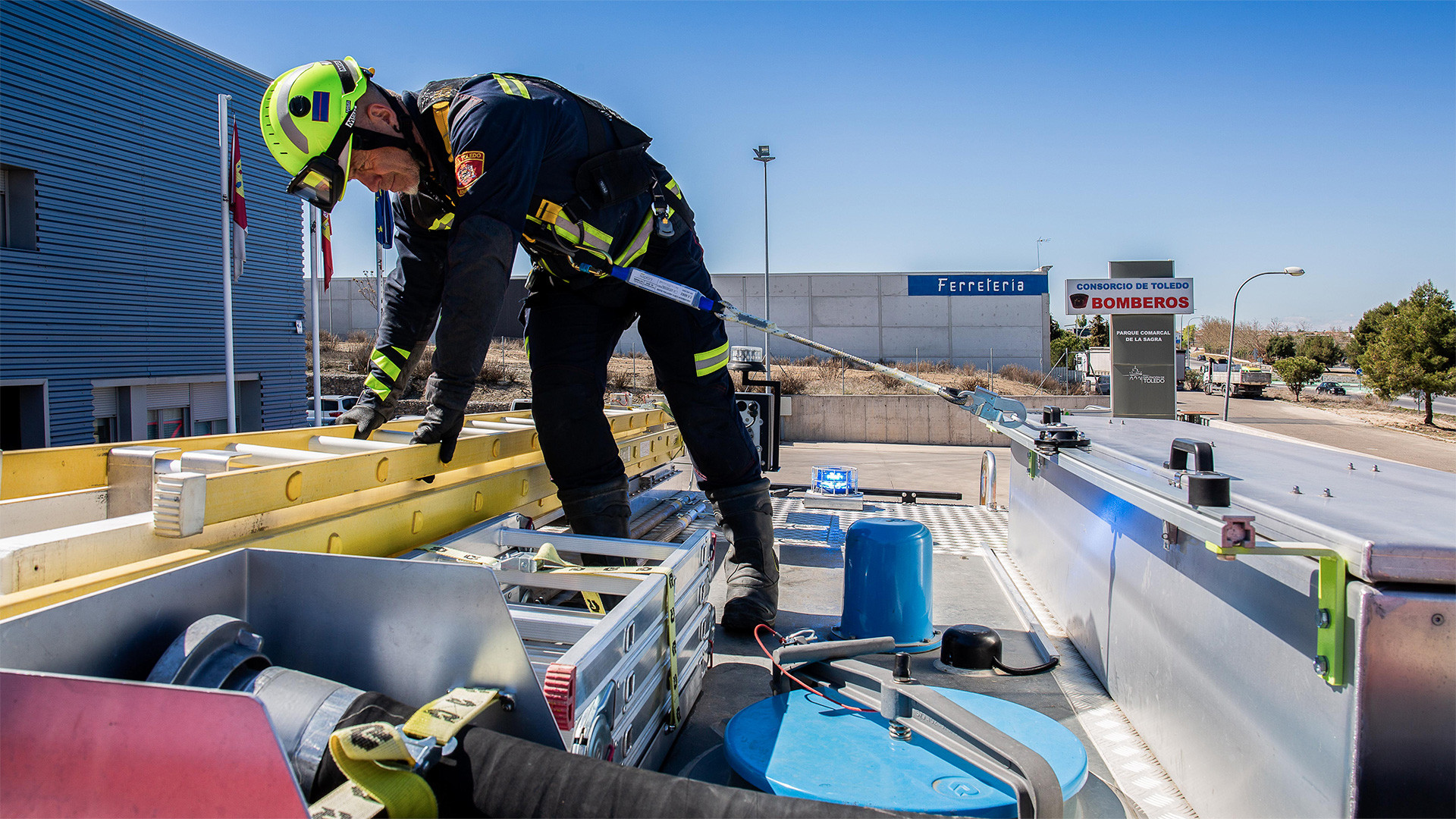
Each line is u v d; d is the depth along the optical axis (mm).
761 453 7570
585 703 1395
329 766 1106
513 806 1090
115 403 14562
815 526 5992
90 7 13664
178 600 1275
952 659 3010
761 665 2945
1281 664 1602
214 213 16000
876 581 3201
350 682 1347
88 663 1131
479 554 2475
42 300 13023
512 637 1240
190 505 1518
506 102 2271
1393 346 38281
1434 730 1328
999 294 40781
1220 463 2631
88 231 13719
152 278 14836
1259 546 1441
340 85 2189
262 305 17375
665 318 3117
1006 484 12359
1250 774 1712
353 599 1344
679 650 2199
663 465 5875
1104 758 2309
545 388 3027
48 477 2193
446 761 1130
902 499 7562
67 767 939
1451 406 50375
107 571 1421
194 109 15578
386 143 2318
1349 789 1353
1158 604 2301
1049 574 3799
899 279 41969
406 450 2338
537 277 3107
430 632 1298
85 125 13641
